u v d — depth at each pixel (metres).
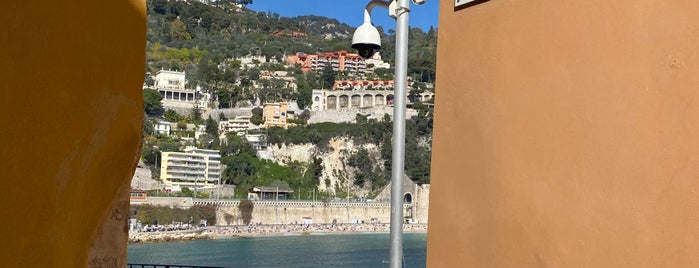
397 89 5.43
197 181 119.75
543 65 3.56
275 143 136.62
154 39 178.38
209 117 140.12
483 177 3.98
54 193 2.56
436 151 4.44
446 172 4.32
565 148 3.36
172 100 145.00
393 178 5.39
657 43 2.86
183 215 101.38
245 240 98.19
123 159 3.15
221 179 124.25
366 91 156.88
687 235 2.66
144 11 3.33
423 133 141.62
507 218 3.75
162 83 146.25
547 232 3.45
